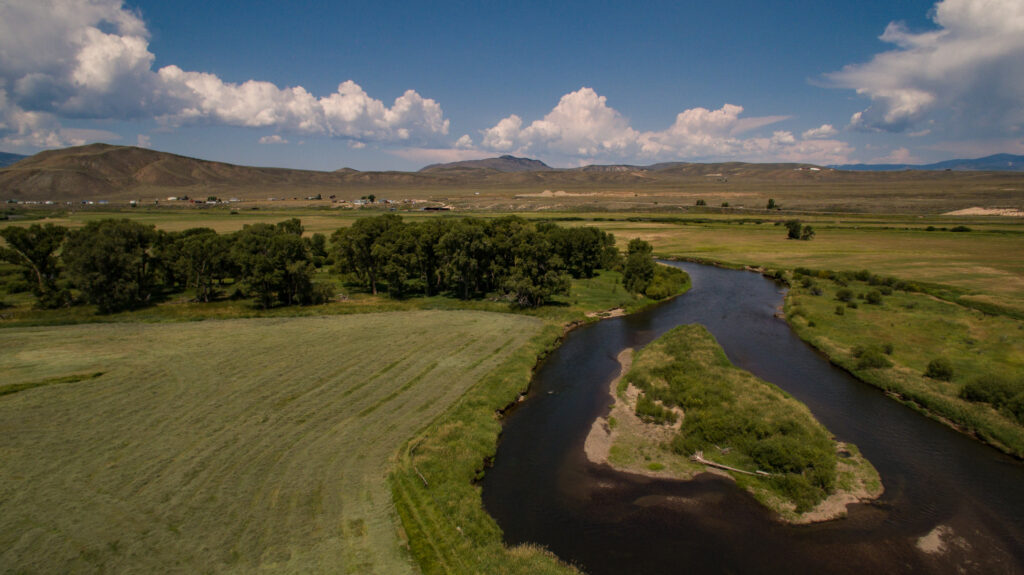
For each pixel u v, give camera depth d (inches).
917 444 1413.6
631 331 2603.3
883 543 1034.1
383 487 1189.7
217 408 1593.3
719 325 2672.2
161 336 2358.5
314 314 2844.5
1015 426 1428.4
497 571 937.5
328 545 995.9
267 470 1251.2
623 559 999.6
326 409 1598.2
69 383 1766.7
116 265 2790.4
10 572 915.4
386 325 2586.1
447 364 2007.9
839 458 1336.1
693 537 1060.5
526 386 1856.5
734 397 1633.9
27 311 2775.6
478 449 1380.4
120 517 1071.6
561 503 1182.3
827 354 2149.4
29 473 1227.9
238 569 927.0
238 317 2746.1
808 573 960.9
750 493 1196.5
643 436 1478.8
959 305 2787.9
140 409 1578.5
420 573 932.0
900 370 1871.3
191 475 1226.0
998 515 1117.1
